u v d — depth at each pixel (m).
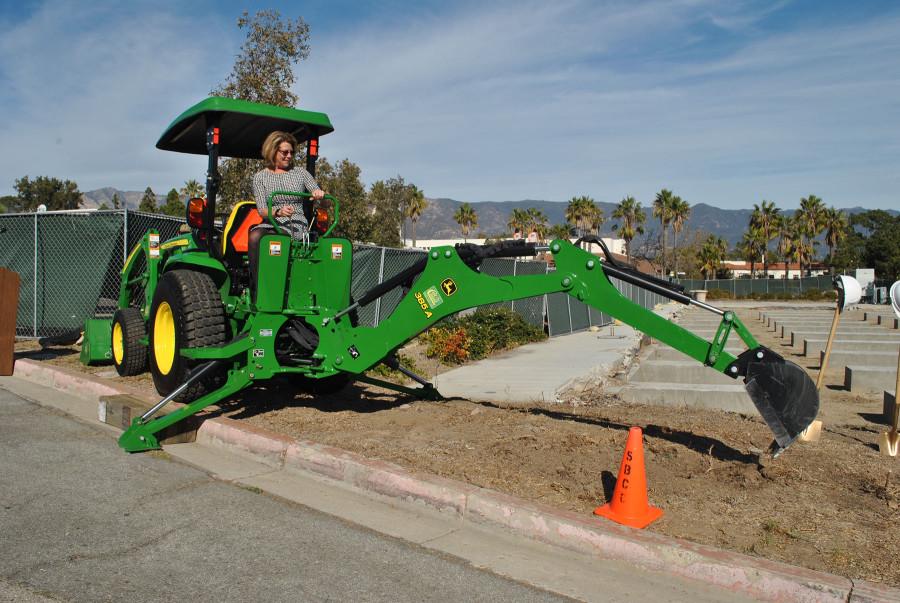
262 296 6.36
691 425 7.09
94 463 5.65
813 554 4.07
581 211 83.44
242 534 4.36
